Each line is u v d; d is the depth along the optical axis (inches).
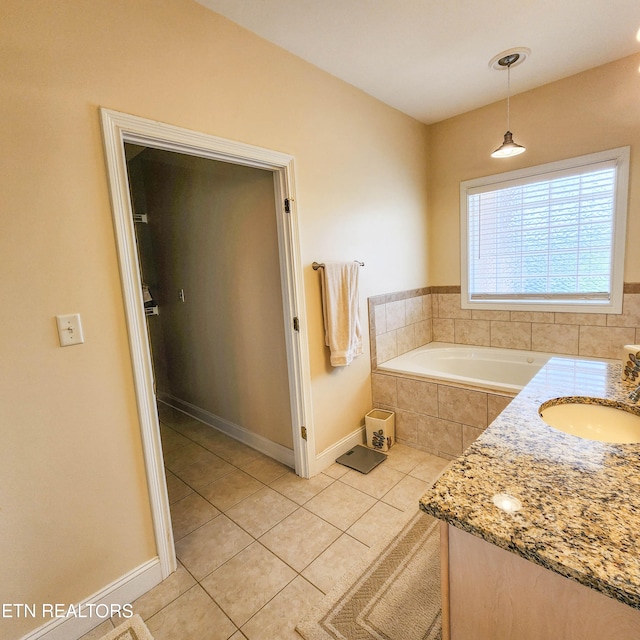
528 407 49.4
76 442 54.0
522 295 119.3
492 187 118.6
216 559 68.6
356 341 99.4
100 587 57.4
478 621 30.5
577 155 101.8
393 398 109.3
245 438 115.3
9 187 46.9
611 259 101.3
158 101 60.2
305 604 58.4
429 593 58.8
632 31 79.9
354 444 108.5
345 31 75.7
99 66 53.6
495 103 114.0
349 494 86.3
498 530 26.5
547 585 26.2
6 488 48.5
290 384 92.3
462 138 123.0
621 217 97.5
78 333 53.1
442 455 101.2
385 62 88.1
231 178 99.9
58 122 50.2
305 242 88.3
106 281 55.6
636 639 23.2
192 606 59.2
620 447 37.3
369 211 107.2
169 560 65.2
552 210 109.9
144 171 134.2
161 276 138.1
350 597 58.9
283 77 80.8
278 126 80.0
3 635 49.3
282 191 83.4
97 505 56.5
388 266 116.4
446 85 101.1
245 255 101.0
